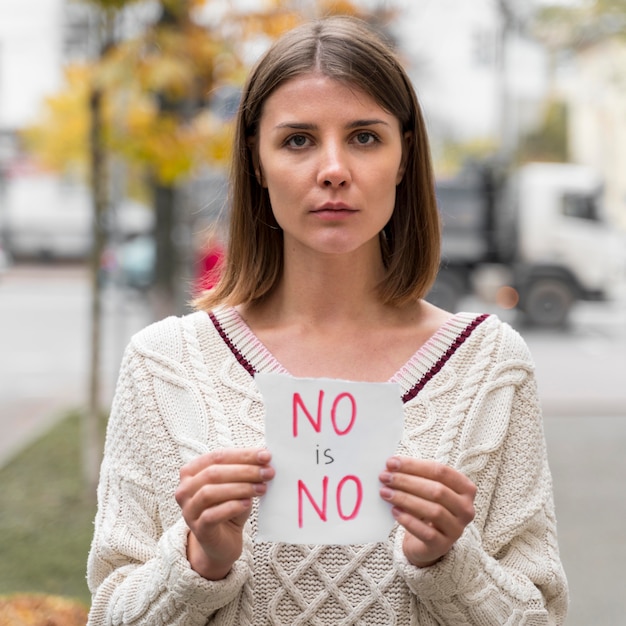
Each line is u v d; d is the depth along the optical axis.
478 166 15.02
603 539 5.54
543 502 1.75
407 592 1.63
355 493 1.51
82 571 4.77
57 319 16.67
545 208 14.75
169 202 7.44
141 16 5.75
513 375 1.78
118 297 11.92
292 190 1.64
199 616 1.57
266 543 1.65
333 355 1.77
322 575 1.63
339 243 1.63
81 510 5.78
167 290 7.48
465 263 14.83
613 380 10.99
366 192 1.63
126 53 5.54
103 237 5.96
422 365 1.76
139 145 5.73
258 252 1.85
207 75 5.89
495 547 1.72
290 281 1.81
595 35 10.23
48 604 3.50
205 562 1.54
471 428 1.72
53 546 5.14
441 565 1.55
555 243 14.79
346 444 1.52
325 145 1.62
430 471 1.48
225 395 1.75
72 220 26.42
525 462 1.75
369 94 1.64
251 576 1.64
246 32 5.82
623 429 8.34
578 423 8.59
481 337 1.80
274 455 1.52
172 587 1.56
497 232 14.77
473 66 12.47
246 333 1.80
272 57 1.71
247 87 1.77
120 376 1.83
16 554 5.01
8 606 3.45
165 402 1.76
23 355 12.94
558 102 17.09
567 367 11.88
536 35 10.73
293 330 1.80
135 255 18.44
